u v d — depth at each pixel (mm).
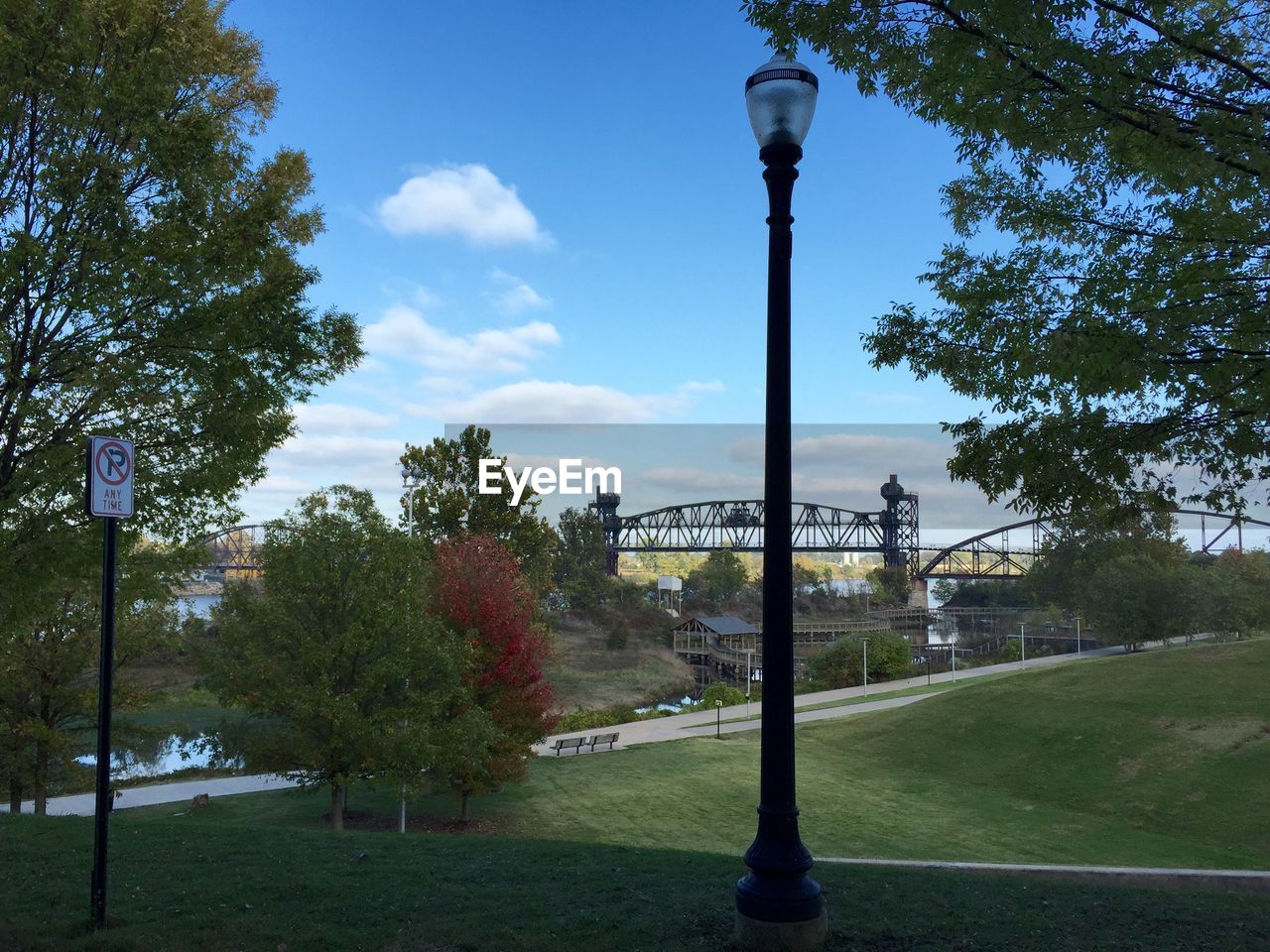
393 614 21125
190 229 10586
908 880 9953
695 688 73438
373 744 20547
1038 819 26719
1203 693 35156
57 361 10562
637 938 6539
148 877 8758
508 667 24438
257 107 12961
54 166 9859
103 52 10812
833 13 6512
